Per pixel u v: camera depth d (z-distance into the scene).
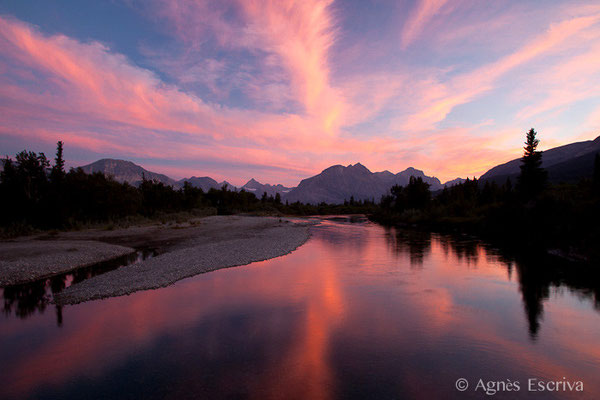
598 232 21.59
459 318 11.25
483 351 8.80
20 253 21.03
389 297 13.62
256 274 17.80
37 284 15.42
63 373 7.54
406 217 66.44
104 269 18.66
